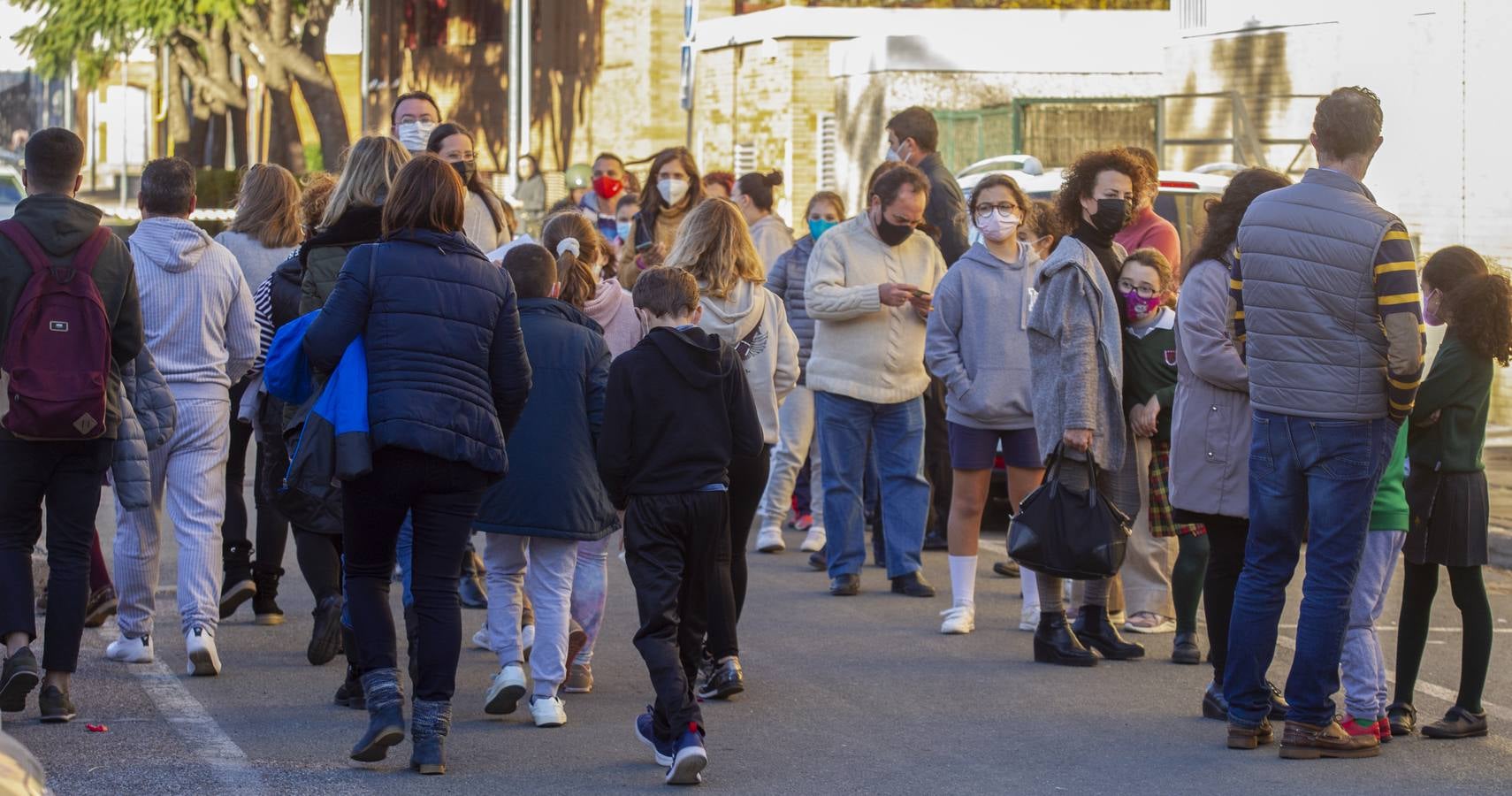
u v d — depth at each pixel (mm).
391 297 11875
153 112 118688
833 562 19500
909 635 17344
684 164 22281
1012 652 16609
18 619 13242
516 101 64938
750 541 23516
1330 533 12594
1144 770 12562
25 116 142000
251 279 16938
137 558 15367
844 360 19125
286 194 17156
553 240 15734
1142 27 49062
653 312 12930
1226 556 14156
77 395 12844
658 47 67250
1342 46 34125
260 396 15227
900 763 12703
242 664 15641
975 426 17453
